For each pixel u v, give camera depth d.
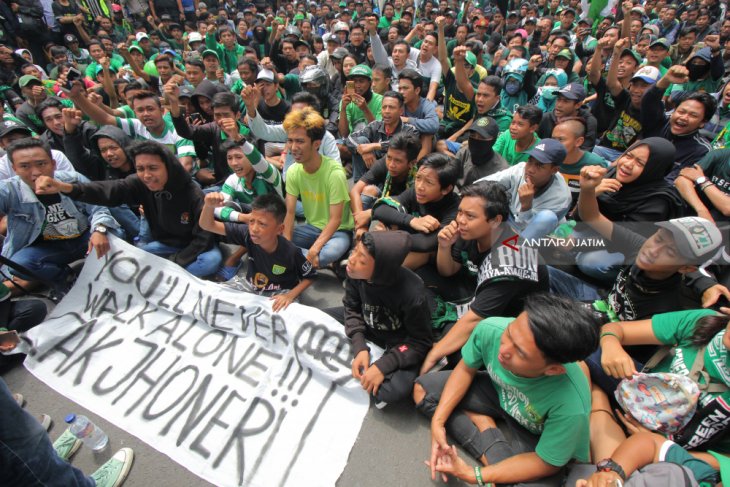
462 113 5.57
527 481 1.86
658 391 1.88
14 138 3.92
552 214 2.83
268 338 2.82
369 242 2.11
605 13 10.31
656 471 1.53
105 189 3.18
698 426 1.82
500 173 3.38
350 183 5.26
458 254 2.88
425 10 12.53
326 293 3.51
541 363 1.63
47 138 4.79
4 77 6.62
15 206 3.24
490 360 2.00
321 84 5.69
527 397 1.85
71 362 2.83
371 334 2.66
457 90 5.52
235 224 3.10
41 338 2.90
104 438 2.31
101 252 3.28
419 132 4.42
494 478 1.85
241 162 3.63
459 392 2.17
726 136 3.69
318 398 2.48
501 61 8.16
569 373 1.80
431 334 2.47
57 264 3.56
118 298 3.21
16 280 3.56
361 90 5.16
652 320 2.06
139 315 3.11
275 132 4.69
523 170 3.24
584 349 1.54
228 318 2.96
